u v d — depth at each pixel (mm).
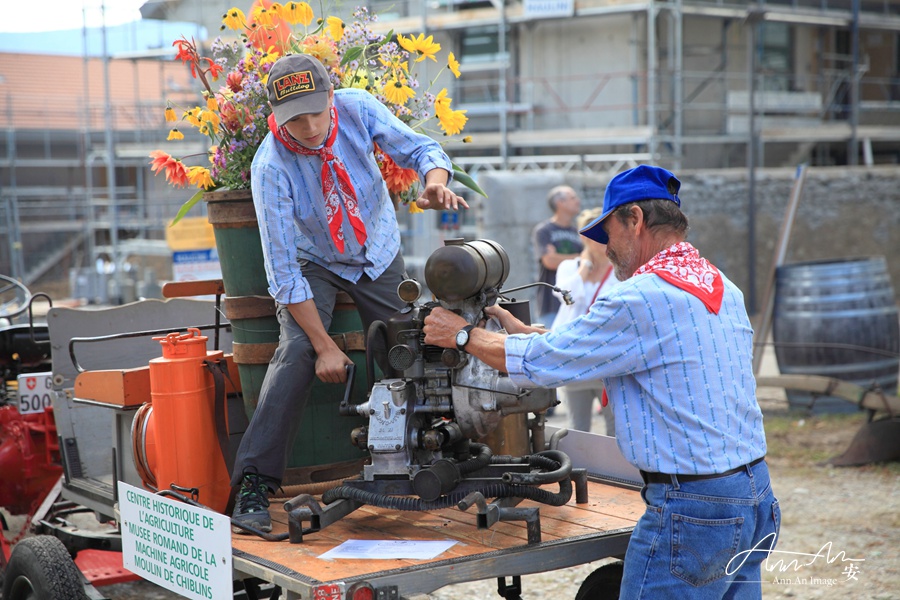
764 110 19844
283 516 3256
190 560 2859
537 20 19078
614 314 2531
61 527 4340
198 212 19109
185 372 3260
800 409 9008
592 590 3205
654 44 17484
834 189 16438
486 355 2707
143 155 20578
